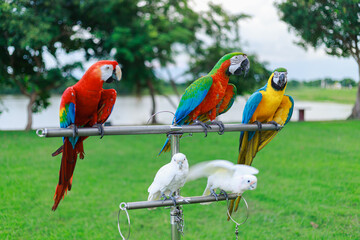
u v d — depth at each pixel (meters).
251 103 3.39
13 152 8.73
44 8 13.26
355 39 11.86
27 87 15.09
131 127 2.66
